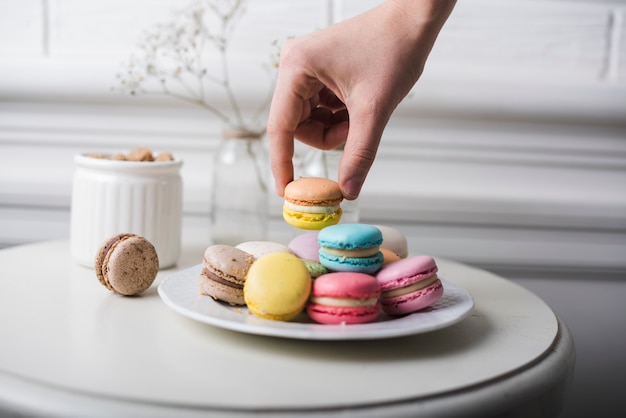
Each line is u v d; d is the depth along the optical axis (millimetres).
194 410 454
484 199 989
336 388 481
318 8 947
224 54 917
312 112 726
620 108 967
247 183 802
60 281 672
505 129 984
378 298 562
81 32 948
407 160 981
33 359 506
